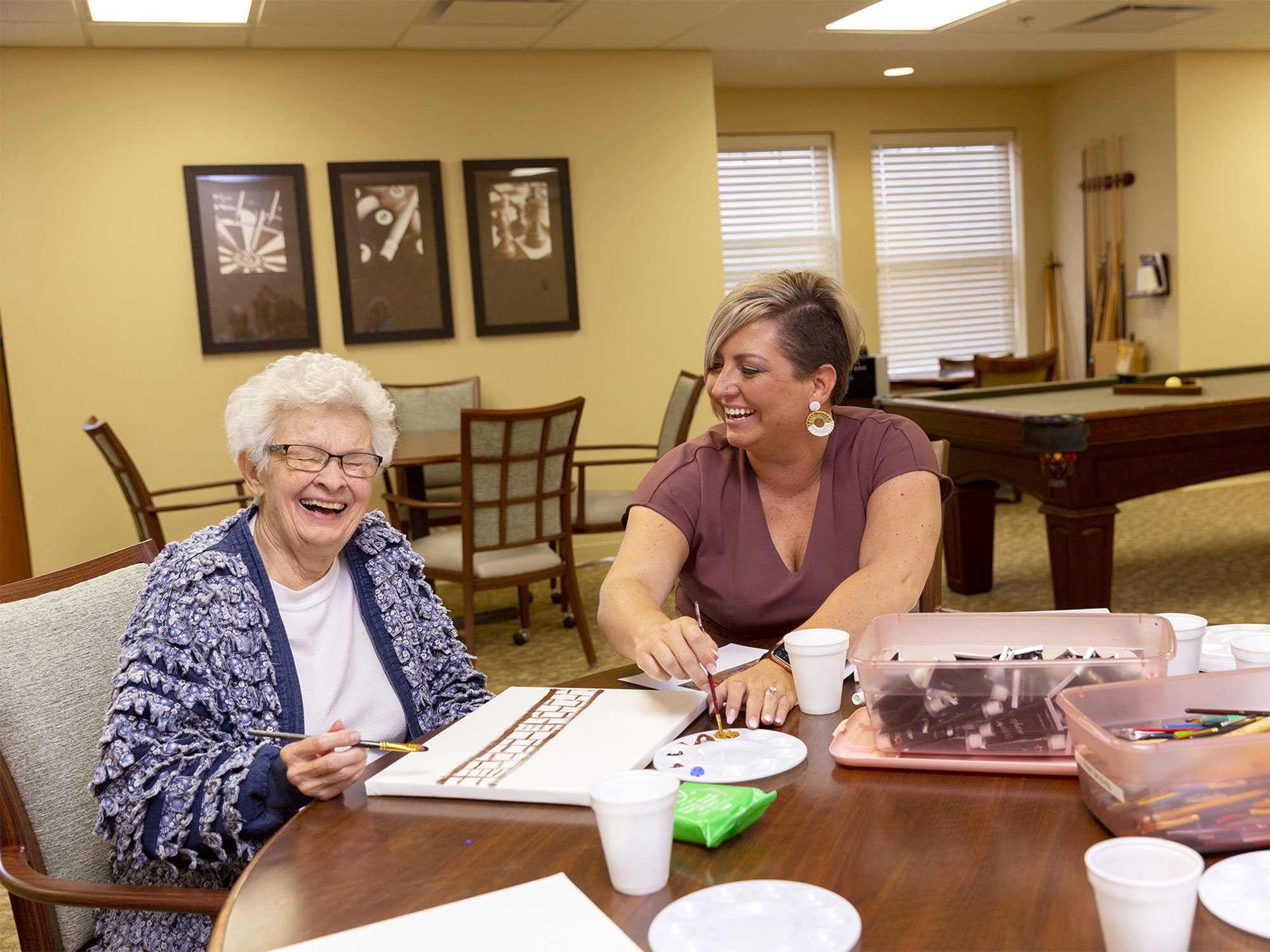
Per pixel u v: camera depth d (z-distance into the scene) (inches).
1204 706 40.5
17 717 53.6
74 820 54.4
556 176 222.5
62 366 199.0
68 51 194.4
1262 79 274.1
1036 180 318.7
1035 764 42.4
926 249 314.0
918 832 38.3
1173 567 198.2
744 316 64.7
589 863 37.9
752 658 60.9
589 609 192.9
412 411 212.8
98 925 54.6
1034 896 33.2
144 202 200.7
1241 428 149.2
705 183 233.3
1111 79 290.5
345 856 39.9
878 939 31.4
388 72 211.9
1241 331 280.5
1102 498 149.3
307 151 208.8
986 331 321.7
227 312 205.9
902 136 307.7
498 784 44.2
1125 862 29.2
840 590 61.9
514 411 142.6
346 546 60.9
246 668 53.8
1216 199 274.4
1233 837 34.5
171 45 197.9
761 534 68.6
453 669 62.5
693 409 173.9
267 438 54.8
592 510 176.6
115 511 204.4
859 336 68.8
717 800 39.6
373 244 213.3
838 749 45.8
